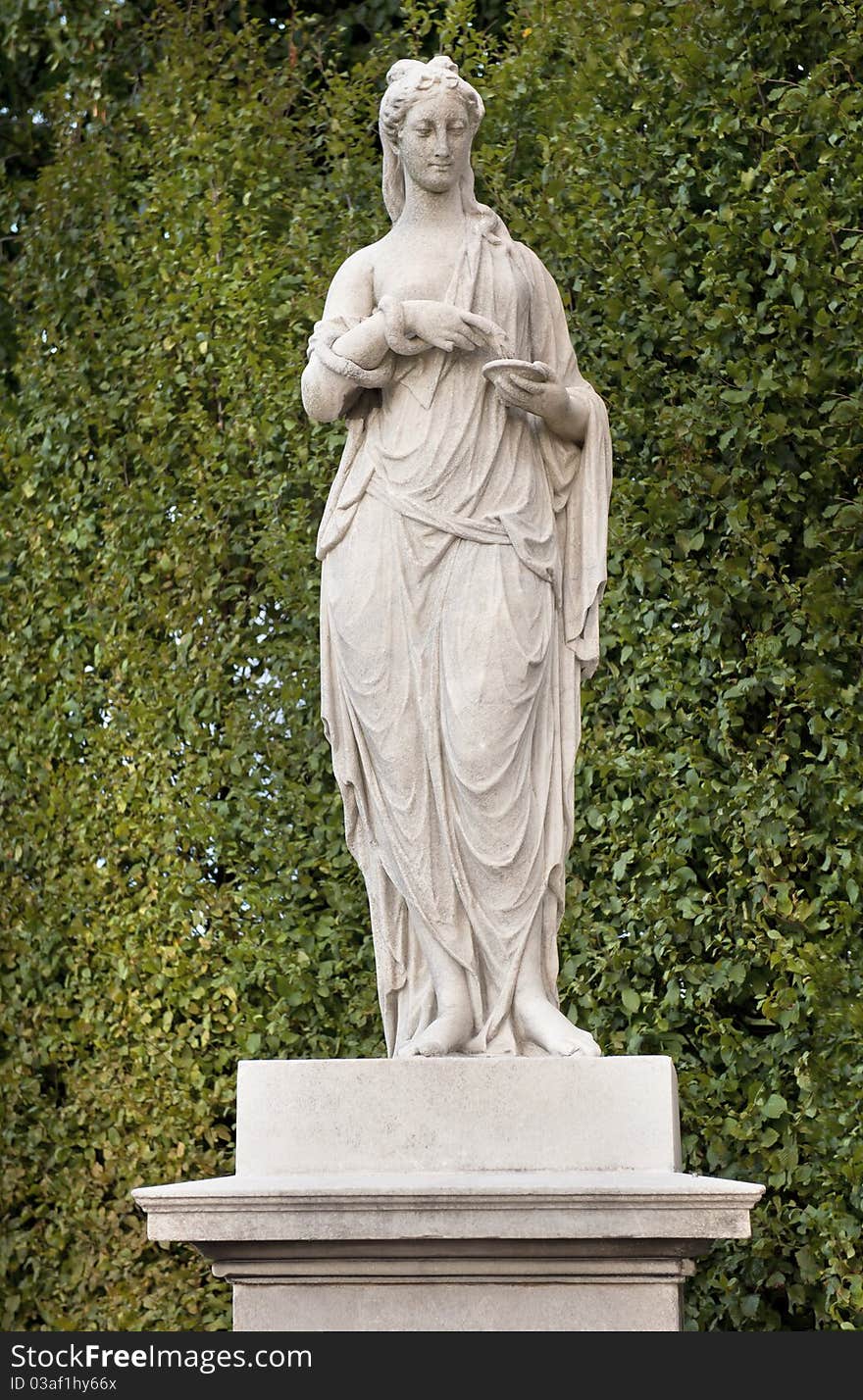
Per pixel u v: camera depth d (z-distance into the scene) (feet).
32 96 30.58
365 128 25.25
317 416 15.31
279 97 25.98
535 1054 14.64
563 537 15.67
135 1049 23.80
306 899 23.52
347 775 15.34
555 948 15.14
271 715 23.72
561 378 15.99
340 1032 22.91
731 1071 20.51
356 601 15.11
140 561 25.00
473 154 23.73
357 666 15.10
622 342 21.98
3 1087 24.79
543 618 15.12
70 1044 24.56
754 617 21.22
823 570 20.59
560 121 23.18
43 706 25.48
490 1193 12.98
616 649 22.02
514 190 23.43
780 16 21.90
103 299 26.61
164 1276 23.41
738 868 20.74
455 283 15.46
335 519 15.42
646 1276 13.21
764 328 21.18
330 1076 14.11
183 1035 23.52
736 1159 20.59
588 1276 13.25
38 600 25.93
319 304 23.86
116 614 24.99
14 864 25.46
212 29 28.96
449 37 25.12
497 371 14.98
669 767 21.17
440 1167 13.89
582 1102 13.92
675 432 21.42
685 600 21.43
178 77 26.43
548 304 16.06
